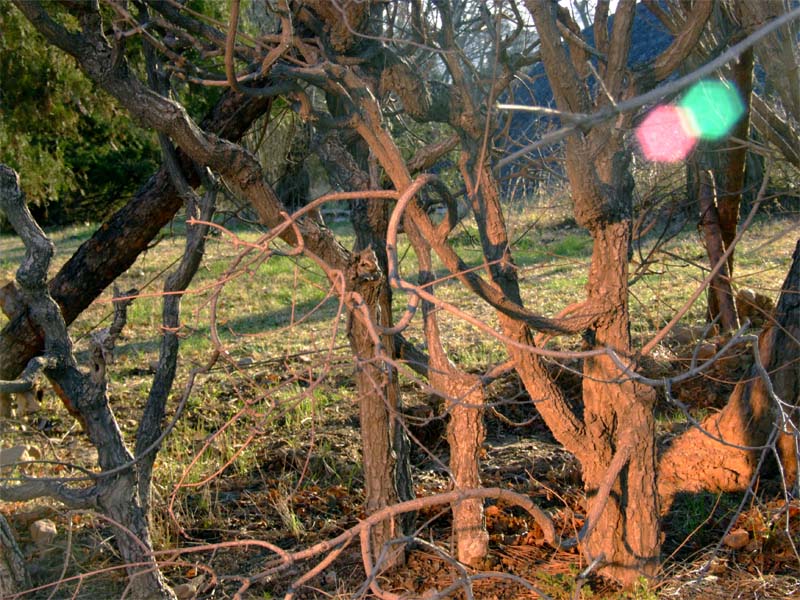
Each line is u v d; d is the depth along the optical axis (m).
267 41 3.77
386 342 4.27
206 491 5.22
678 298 9.51
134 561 3.91
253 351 8.63
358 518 5.07
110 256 5.34
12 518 4.84
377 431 4.29
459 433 4.26
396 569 4.38
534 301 10.34
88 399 3.90
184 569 4.63
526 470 5.53
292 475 5.70
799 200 11.02
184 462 5.78
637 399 3.93
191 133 3.71
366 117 3.52
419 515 5.09
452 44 3.69
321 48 3.56
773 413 4.96
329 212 20.33
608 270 3.91
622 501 4.05
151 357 9.05
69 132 14.15
